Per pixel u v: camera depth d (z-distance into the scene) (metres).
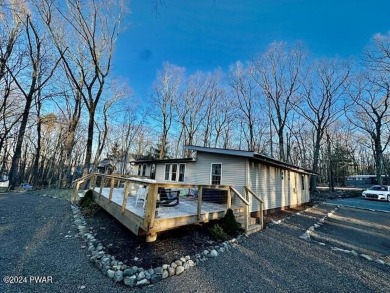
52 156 27.69
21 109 16.16
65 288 2.92
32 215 6.77
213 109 27.94
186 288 3.12
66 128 20.80
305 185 15.80
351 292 3.22
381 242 6.13
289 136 27.92
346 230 7.50
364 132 25.83
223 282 3.35
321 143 30.41
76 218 6.50
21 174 26.36
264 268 3.96
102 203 7.11
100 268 3.50
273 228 7.14
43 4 11.33
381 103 21.06
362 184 30.12
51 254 4.03
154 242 4.65
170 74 26.58
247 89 23.62
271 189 10.59
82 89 15.02
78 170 26.97
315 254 4.80
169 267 3.58
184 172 11.82
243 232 6.11
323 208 13.01
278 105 20.50
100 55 13.12
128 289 2.98
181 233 5.36
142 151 34.94
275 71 20.70
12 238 4.75
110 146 32.31
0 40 13.20
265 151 28.34
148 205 4.12
